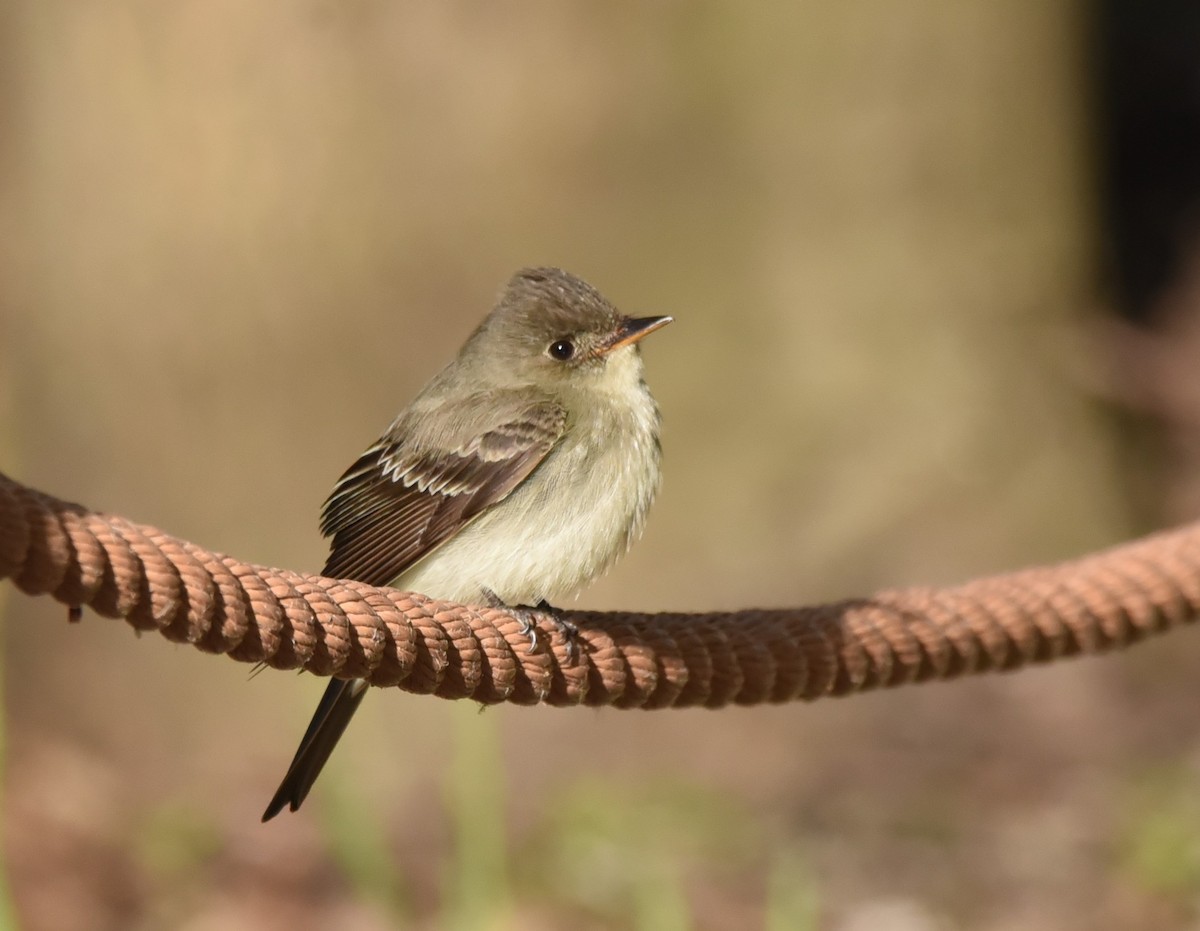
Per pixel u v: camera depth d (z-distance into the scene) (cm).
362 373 1300
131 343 1307
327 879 1230
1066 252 1440
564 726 1343
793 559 1355
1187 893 1151
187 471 1311
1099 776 1295
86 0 1285
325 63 1276
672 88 1326
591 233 1323
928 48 1366
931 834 1241
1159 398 1602
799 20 1339
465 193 1301
